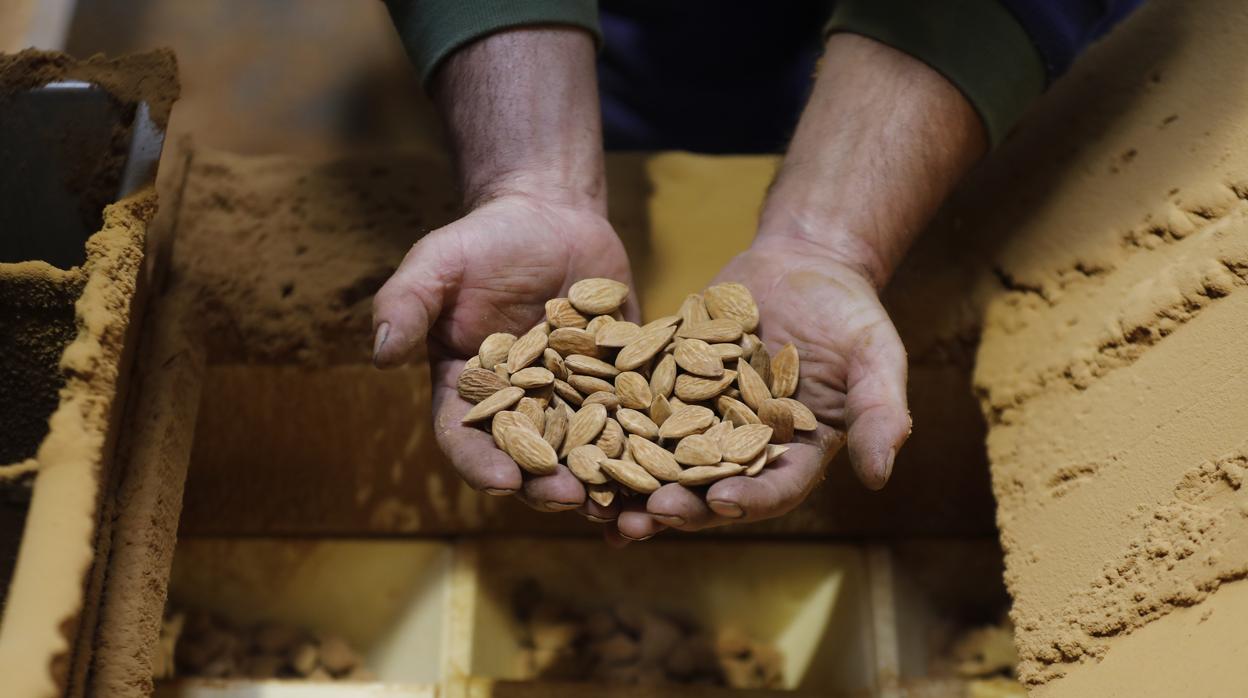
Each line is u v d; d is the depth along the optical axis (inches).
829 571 39.2
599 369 30.0
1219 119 32.5
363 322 36.7
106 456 29.1
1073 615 30.1
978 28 32.8
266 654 38.6
